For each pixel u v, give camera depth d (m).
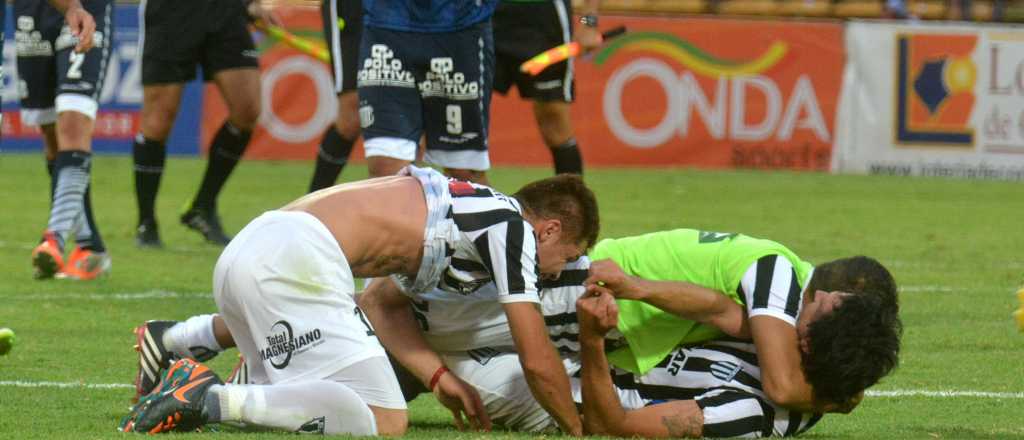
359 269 13.16
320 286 12.71
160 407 12.45
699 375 13.52
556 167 28.73
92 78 23.58
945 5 59.84
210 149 29.30
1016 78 49.31
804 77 48.97
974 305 23.09
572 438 13.20
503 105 47.28
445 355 14.25
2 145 48.03
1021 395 16.23
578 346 14.09
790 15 58.03
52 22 24.94
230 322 13.18
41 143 48.41
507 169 46.44
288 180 42.50
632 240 14.21
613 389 13.06
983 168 49.44
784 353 12.87
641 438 13.02
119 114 47.91
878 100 49.19
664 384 13.68
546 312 13.90
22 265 25.84
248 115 28.81
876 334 12.77
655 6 57.44
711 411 13.04
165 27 27.89
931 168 49.44
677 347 13.75
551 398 12.98
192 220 29.58
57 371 16.67
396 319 14.09
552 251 13.51
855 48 49.00
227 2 28.12
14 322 19.94
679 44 48.19
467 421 14.49
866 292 12.98
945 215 38.16
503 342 14.12
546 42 27.52
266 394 12.48
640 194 40.75
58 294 22.61
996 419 14.88
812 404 13.09
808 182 45.88
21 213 34.28
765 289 13.08
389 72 21.12
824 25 48.97
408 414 14.79
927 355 18.75
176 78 28.27
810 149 49.19
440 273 13.30
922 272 27.27
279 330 12.70
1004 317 21.92
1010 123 49.50
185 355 14.41
